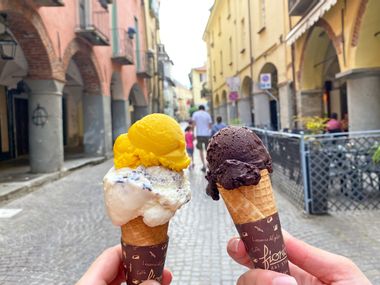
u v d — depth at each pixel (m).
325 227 1.23
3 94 3.58
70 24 2.75
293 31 2.86
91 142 3.64
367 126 2.07
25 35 2.21
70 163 3.08
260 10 4.42
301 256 0.33
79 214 1.58
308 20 2.45
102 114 3.60
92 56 3.28
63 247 1.18
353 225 1.24
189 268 0.98
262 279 0.27
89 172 2.82
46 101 2.48
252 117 5.47
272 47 3.90
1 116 3.54
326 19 2.45
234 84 5.24
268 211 0.29
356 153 1.42
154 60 6.85
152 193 0.28
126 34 4.20
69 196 1.95
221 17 7.35
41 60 2.38
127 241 0.30
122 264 0.33
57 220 1.50
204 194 1.85
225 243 1.15
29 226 1.42
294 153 1.57
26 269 1.02
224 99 7.67
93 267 0.32
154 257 0.30
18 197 1.95
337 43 2.30
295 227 1.25
